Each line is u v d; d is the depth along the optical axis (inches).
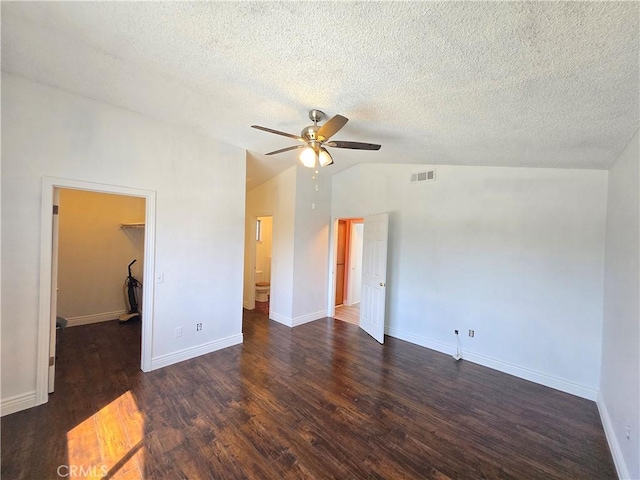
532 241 129.2
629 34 41.4
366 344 166.6
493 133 92.4
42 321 97.7
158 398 105.4
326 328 193.5
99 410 97.4
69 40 70.6
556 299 123.2
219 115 114.4
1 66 84.9
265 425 92.6
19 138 91.5
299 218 194.1
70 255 181.2
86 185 104.3
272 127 123.3
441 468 77.6
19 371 94.7
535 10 40.9
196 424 92.0
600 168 112.1
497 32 47.1
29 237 94.2
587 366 116.0
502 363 136.3
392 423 95.8
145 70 83.0
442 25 48.0
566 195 121.1
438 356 151.6
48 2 56.9
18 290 93.2
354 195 202.7
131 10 57.7
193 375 123.3
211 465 76.1
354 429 92.1
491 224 140.3
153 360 126.4
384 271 168.4
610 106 63.4
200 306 141.7
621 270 88.9
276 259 205.9
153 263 124.2
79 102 102.1
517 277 132.9
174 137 128.0
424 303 164.4
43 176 95.7
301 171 193.9
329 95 85.0
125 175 114.0
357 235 272.5
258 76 80.1
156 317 126.6
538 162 117.4
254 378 122.7
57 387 110.5
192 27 61.2
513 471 77.4
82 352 142.8
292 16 52.9
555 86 59.2
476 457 82.0
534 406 108.4
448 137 105.0
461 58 56.2
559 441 89.6
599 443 89.3
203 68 79.0
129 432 87.4
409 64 62.0
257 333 179.5
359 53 61.3
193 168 135.1
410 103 81.3
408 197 172.2
